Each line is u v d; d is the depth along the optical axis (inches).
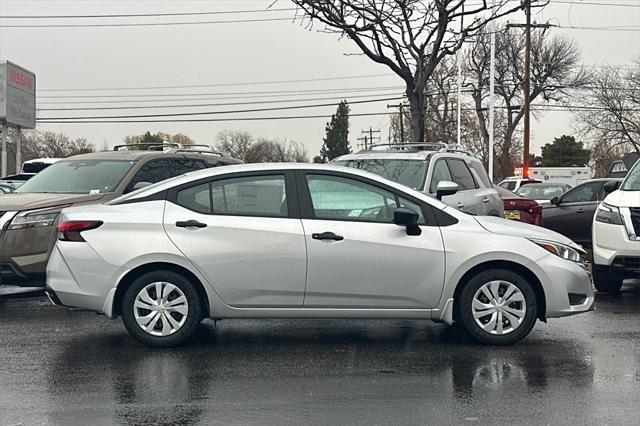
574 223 612.7
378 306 278.4
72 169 418.0
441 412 210.7
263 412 210.5
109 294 274.1
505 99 2101.4
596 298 400.2
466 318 282.0
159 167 425.4
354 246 275.6
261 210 279.9
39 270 364.2
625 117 1807.3
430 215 283.0
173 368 255.3
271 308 277.4
